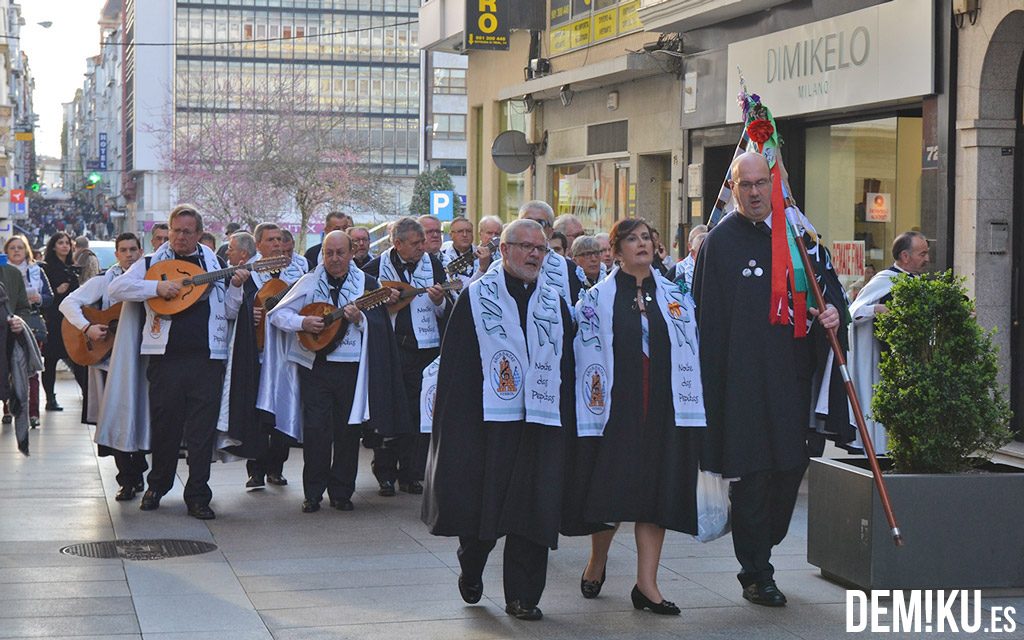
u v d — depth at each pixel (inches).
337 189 2351.1
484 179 1067.9
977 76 493.4
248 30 3900.1
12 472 465.7
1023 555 285.4
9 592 289.7
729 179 303.7
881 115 582.6
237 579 305.6
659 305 275.6
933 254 516.4
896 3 532.1
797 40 604.1
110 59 5541.3
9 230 2271.2
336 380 400.5
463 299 270.1
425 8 1148.5
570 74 821.9
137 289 389.7
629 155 804.0
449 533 268.1
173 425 393.1
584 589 288.4
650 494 273.0
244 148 2321.6
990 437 287.3
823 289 287.4
